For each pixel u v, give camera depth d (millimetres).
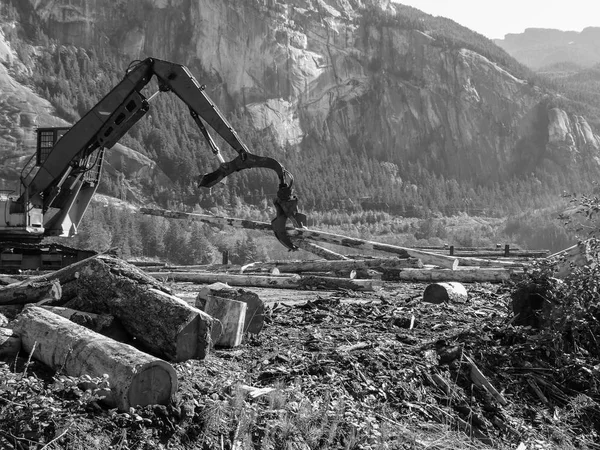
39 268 21953
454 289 12102
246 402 6496
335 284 15977
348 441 6367
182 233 106188
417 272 17562
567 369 8492
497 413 7668
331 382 7316
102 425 5758
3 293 8164
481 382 8008
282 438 6203
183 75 19031
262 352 8094
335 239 17625
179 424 6012
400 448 6566
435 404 7551
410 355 8273
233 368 7426
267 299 13805
